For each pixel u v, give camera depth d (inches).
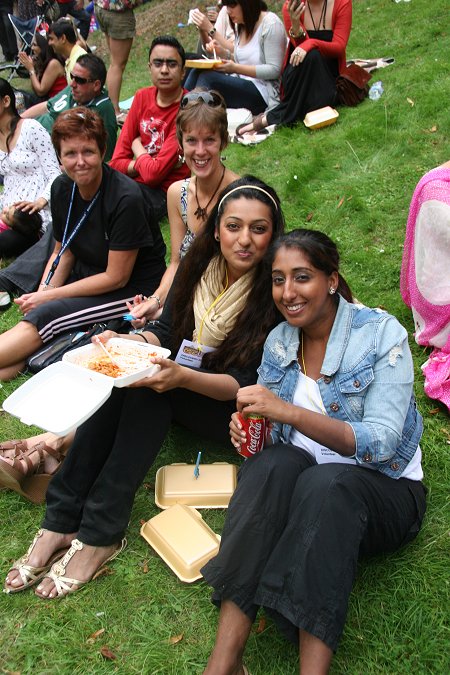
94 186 137.9
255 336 100.5
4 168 200.4
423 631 84.0
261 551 77.7
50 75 288.0
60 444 112.7
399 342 82.7
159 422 98.4
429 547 95.0
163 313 115.3
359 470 80.6
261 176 212.1
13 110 195.2
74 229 143.9
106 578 95.0
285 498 80.0
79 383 92.8
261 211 94.3
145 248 146.6
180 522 99.6
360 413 84.4
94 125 131.1
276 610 74.3
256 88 249.0
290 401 89.4
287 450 84.3
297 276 82.4
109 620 89.4
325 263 82.3
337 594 72.7
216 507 106.6
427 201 118.9
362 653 82.5
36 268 171.8
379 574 91.7
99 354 100.5
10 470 103.7
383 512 81.1
